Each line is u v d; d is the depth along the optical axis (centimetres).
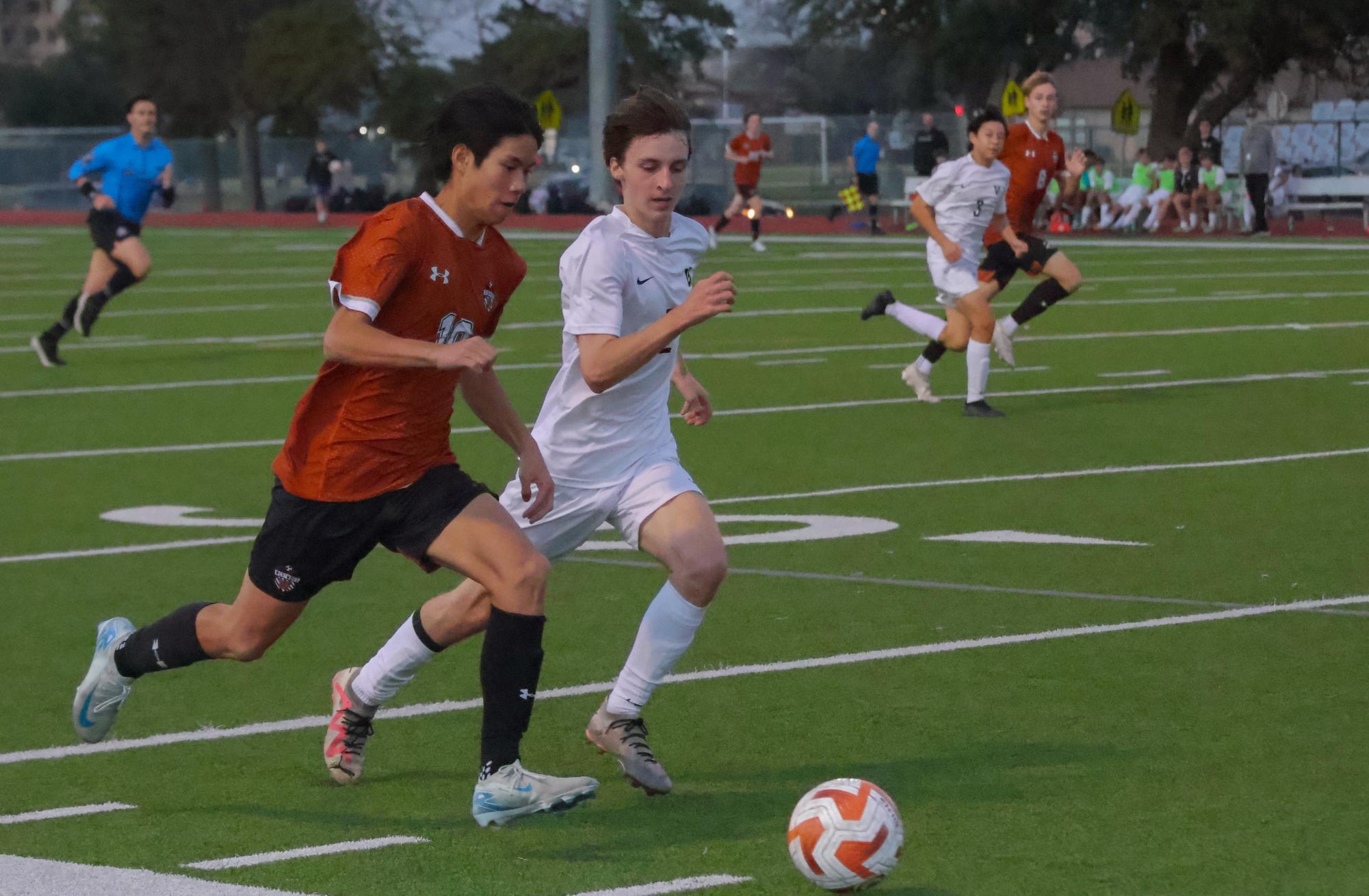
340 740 1141
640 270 1145
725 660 1448
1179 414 2816
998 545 1870
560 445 1170
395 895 941
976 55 11662
